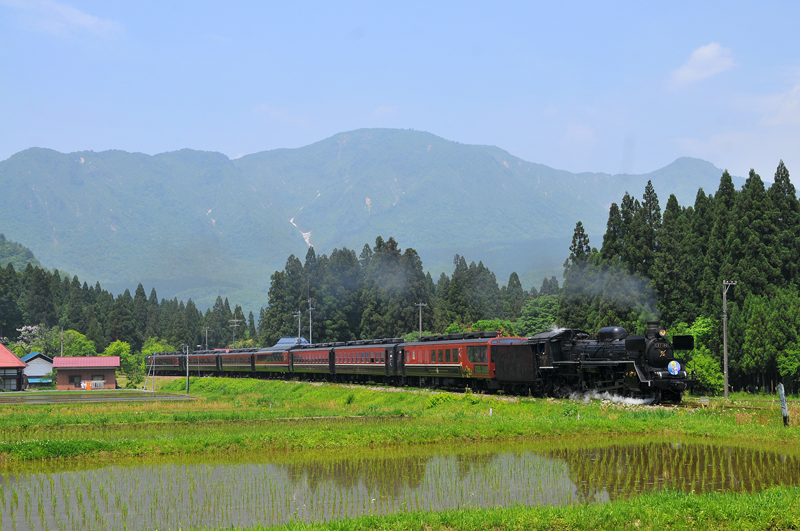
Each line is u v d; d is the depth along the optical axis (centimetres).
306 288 12206
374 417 3959
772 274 5981
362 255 13000
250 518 1777
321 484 2155
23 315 15638
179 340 16562
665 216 6538
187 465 2509
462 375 5009
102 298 17725
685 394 5203
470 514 1634
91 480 2250
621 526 1575
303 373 8156
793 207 6266
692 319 6228
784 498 1662
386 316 11581
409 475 2266
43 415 4434
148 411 4794
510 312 13375
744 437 2728
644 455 2461
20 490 2119
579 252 7800
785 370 5253
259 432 3056
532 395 4447
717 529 1548
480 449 2733
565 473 2228
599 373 4034
